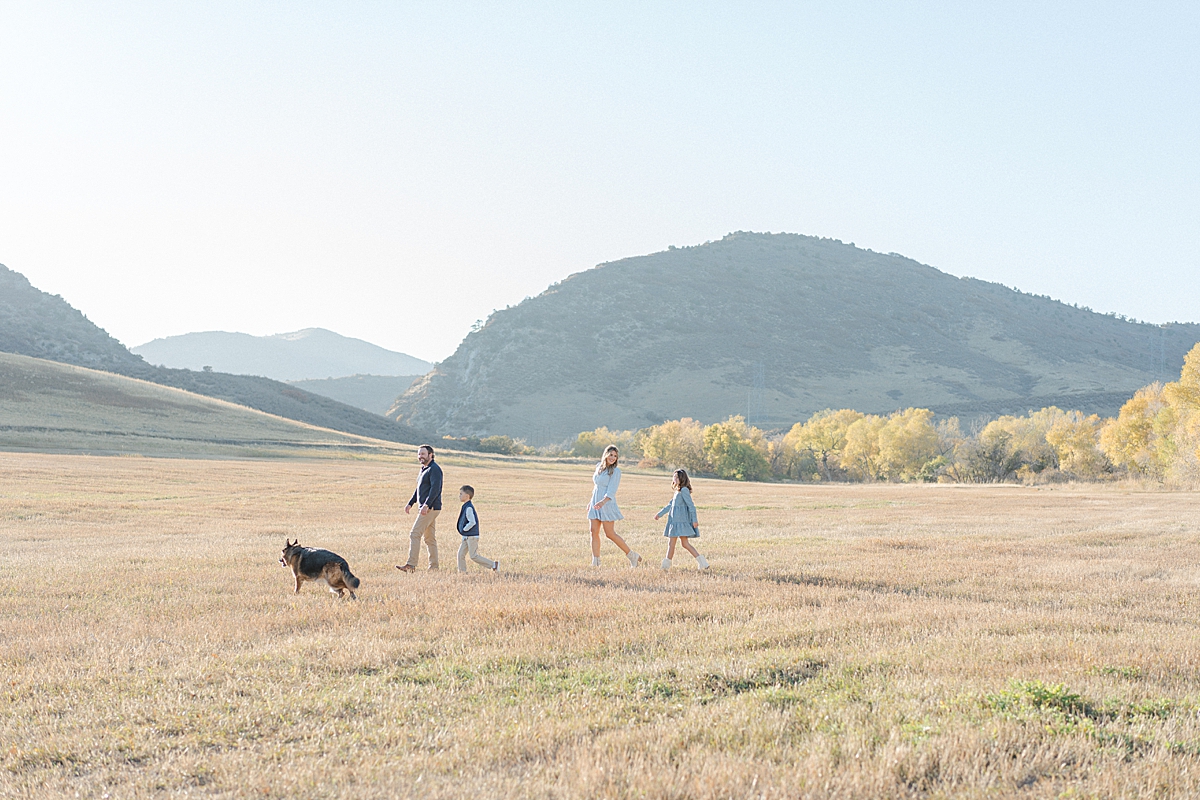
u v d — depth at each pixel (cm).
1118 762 478
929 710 571
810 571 1327
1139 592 1138
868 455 10344
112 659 739
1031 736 512
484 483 5403
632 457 12812
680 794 432
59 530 2155
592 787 438
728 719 548
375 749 511
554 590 1118
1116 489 5588
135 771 489
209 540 1920
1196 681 663
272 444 8225
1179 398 6016
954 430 10531
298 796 443
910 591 1166
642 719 564
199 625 880
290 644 779
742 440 10850
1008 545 1759
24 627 880
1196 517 2681
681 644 784
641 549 1728
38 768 499
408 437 14738
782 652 735
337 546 1795
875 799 434
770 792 430
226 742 530
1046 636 818
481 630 857
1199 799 434
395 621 902
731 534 2127
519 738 518
